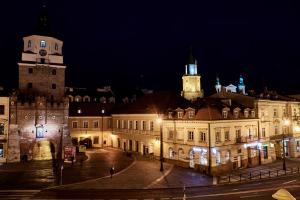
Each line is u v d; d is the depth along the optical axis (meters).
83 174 46.16
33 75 64.25
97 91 99.94
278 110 62.94
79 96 91.88
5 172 47.03
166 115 58.91
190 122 52.53
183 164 53.47
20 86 63.16
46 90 65.19
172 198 33.03
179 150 54.94
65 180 42.12
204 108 51.31
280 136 62.19
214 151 48.75
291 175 47.25
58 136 60.78
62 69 67.31
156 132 61.16
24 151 57.50
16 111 57.00
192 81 85.31
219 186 39.75
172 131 56.84
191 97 83.75
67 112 62.25
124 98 100.94
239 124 54.19
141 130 66.19
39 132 59.19
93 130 77.88
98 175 45.53
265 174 47.97
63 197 33.28
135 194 35.00
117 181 41.88
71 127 75.31
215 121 49.09
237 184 41.00
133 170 49.53
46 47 66.00
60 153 60.00
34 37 65.12
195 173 48.16
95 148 75.88
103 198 33.03
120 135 74.56
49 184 39.78
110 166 52.72
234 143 52.50
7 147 55.16
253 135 56.50
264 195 33.81
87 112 78.06
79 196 33.84
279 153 63.88
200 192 36.06
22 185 39.12
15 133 56.12
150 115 63.06
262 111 58.97
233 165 51.94
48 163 54.81
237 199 32.16
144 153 65.00
